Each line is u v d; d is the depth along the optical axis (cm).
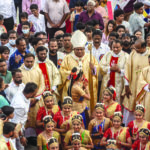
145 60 2156
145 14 3203
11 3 3181
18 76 1916
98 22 2755
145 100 2088
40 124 1978
